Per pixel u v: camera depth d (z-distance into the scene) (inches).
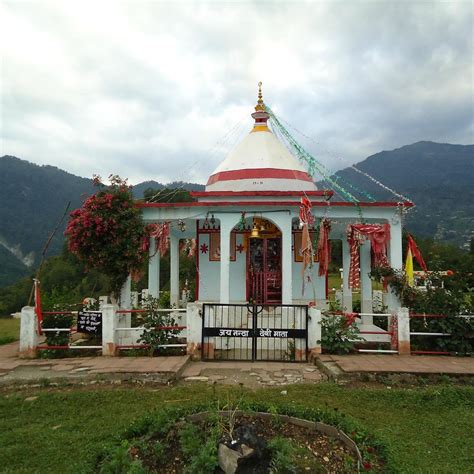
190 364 393.1
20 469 206.1
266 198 526.3
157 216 493.4
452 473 201.2
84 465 193.6
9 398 300.8
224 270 474.6
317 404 283.9
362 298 581.0
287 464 178.5
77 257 459.2
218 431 201.2
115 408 280.2
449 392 301.1
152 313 425.4
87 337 502.0
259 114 644.1
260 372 368.5
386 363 366.0
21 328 413.7
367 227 476.7
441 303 414.0
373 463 189.6
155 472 186.9
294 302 569.0
